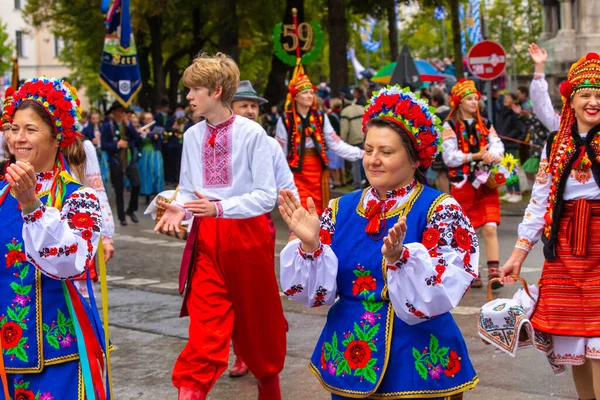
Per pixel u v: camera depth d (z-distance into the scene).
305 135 9.52
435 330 3.59
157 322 7.99
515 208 15.95
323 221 3.81
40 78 4.05
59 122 3.98
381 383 3.57
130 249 12.84
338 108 19.41
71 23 35.34
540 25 46.69
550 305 4.55
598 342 4.42
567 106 4.65
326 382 3.69
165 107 24.27
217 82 5.09
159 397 5.82
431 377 3.54
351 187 20.11
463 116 8.94
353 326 3.63
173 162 22.69
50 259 3.67
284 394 5.77
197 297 4.98
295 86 9.48
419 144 3.65
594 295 4.45
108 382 4.14
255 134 5.12
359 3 27.55
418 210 3.64
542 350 4.64
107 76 15.22
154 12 26.20
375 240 3.66
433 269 3.45
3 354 3.87
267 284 5.07
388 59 58.06
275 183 5.18
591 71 4.52
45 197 3.90
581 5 21.28
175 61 38.34
